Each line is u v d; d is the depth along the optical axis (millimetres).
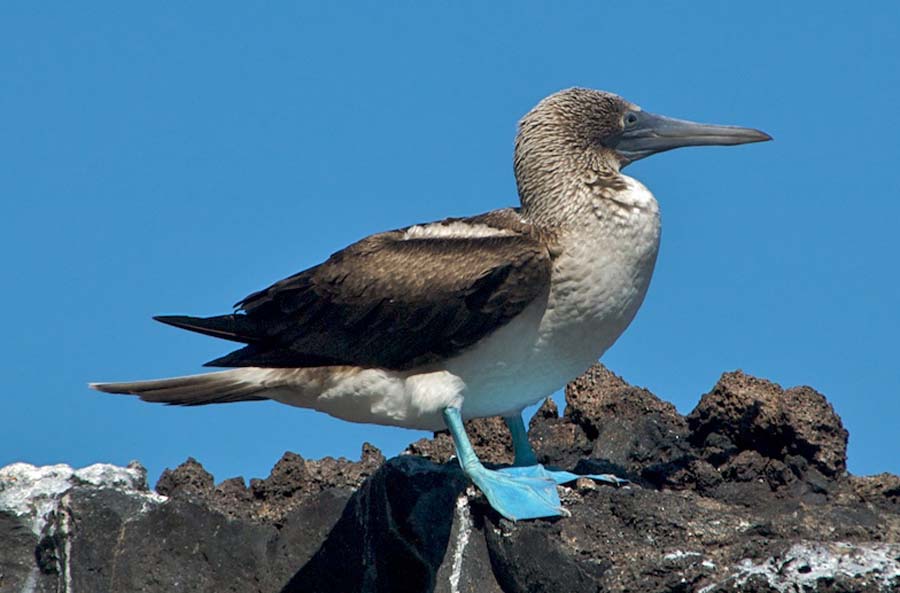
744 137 15961
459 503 14680
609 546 14055
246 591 15273
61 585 15602
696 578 13539
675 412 16516
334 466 16203
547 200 15164
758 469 15289
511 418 15789
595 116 15602
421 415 15016
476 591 14500
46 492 15961
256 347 15453
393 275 14906
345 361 15148
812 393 15484
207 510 15453
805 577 13250
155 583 15305
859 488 15117
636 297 14859
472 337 14680
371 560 14922
